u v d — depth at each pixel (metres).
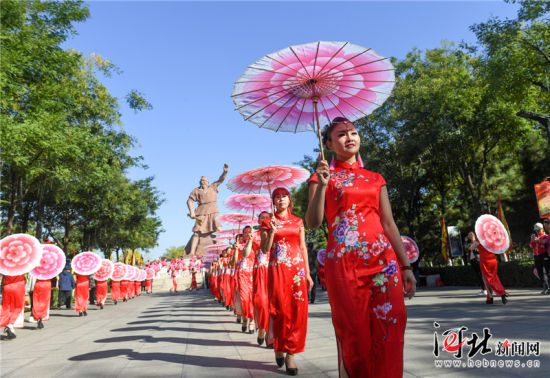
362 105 3.54
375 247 2.54
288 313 4.35
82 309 13.12
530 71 18.64
